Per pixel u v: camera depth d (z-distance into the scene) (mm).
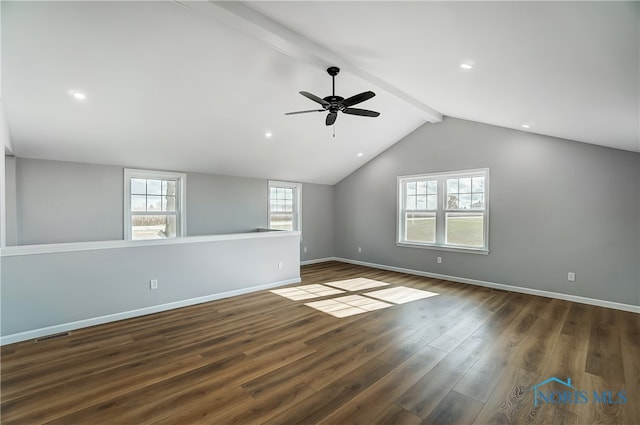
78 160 4512
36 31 2547
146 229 5230
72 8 2424
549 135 4480
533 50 2051
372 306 4090
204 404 2041
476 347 2875
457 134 5465
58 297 3207
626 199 3934
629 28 1498
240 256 4645
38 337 3080
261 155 5648
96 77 3150
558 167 4422
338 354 2742
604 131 3359
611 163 4023
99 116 3736
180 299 4039
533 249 4660
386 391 2186
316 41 2945
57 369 2477
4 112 3295
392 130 5895
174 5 2537
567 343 2959
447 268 5656
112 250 3527
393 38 2547
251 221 6461
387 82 4035
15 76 2930
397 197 6398
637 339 3047
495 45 2152
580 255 4262
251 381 2312
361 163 7008
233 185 6176
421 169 5992
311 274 6094
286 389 2211
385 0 1927
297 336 3127
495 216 5039
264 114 4453
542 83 2562
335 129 5383
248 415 1932
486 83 2998
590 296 4188
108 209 4801
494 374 2410
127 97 3525
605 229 4074
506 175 4910
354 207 7273
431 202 5941
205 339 3053
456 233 5602
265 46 3186
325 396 2129
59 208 4402
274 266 5090
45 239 4301
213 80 3568
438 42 2387
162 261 3891
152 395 2137
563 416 1926
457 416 1921
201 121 4277
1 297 2922
